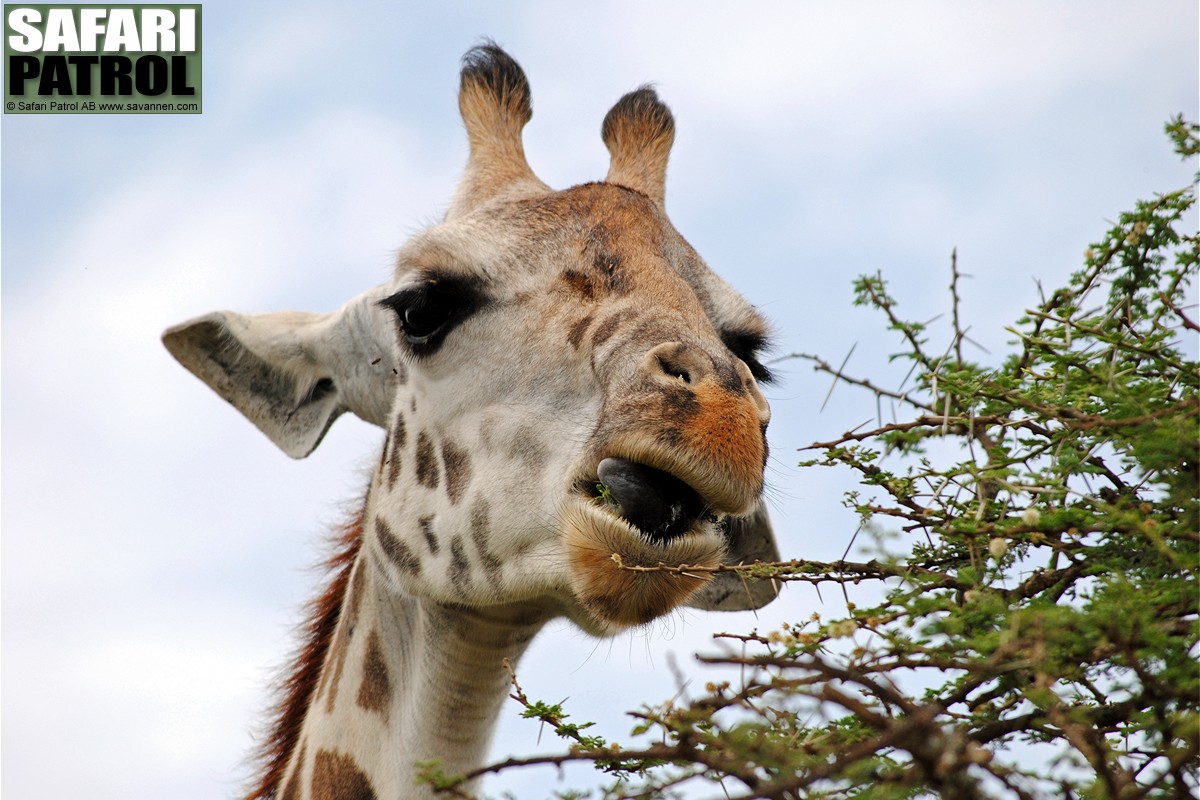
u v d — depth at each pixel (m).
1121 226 8.34
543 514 10.47
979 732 6.84
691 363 9.77
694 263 12.00
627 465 9.46
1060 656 6.57
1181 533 6.94
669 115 14.50
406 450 11.92
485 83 13.84
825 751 6.98
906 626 6.96
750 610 13.32
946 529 7.79
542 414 10.72
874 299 9.24
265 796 13.02
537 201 11.95
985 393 8.01
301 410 13.78
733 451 9.23
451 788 7.57
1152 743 6.78
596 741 8.72
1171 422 7.10
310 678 13.28
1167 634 6.56
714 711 6.95
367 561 12.47
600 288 11.02
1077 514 7.18
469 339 11.27
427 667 11.62
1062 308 8.70
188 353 13.86
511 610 11.27
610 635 10.97
